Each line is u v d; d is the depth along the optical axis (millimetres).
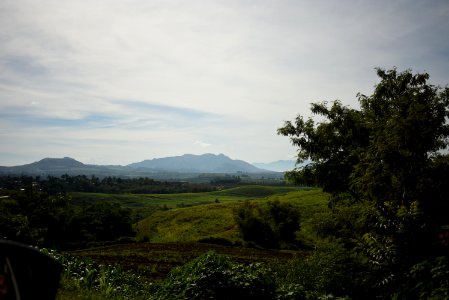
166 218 100188
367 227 14781
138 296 13828
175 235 81812
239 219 66375
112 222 88312
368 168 15477
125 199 191375
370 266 14016
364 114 19891
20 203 75812
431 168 15125
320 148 20312
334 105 19859
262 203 77312
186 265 15016
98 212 89500
